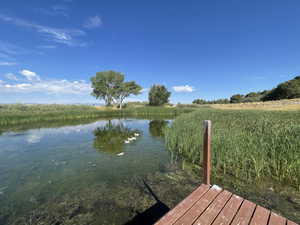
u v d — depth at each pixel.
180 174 4.09
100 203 2.89
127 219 2.48
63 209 2.74
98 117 22.44
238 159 4.11
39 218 2.53
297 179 3.28
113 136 9.16
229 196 2.08
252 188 3.26
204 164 2.40
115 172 4.25
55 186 3.52
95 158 5.39
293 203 2.76
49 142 7.68
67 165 4.77
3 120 13.14
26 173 4.22
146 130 11.38
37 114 16.09
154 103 39.19
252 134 5.30
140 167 4.59
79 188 3.43
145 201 2.93
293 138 4.05
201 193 2.15
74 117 19.30
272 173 3.78
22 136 9.09
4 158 5.42
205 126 2.36
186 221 1.62
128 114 26.77
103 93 34.41
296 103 25.58
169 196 3.09
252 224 1.60
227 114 12.58
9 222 2.45
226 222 1.61
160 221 1.60
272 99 39.56
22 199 3.05
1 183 3.68
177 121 10.20
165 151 6.19
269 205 2.71
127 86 35.38
